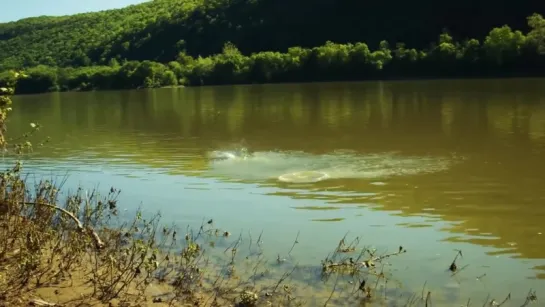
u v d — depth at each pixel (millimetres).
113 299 7980
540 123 26047
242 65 89438
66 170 18203
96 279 8445
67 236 10375
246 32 110250
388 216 12352
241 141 24281
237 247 10523
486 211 12547
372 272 9273
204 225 11922
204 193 14703
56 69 105062
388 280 8953
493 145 20859
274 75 85688
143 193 14812
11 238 9188
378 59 79312
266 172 17141
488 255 9961
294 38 103625
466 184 15008
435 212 12586
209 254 10180
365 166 17656
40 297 7680
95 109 49031
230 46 102000
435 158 18688
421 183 15234
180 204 13648
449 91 49312
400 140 22969
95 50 131250
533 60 68500
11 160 20047
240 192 14719
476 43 72562
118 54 125938
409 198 13766
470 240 10742
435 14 93562
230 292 8562
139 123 34031
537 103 35406
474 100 39375
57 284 8203
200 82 92188
